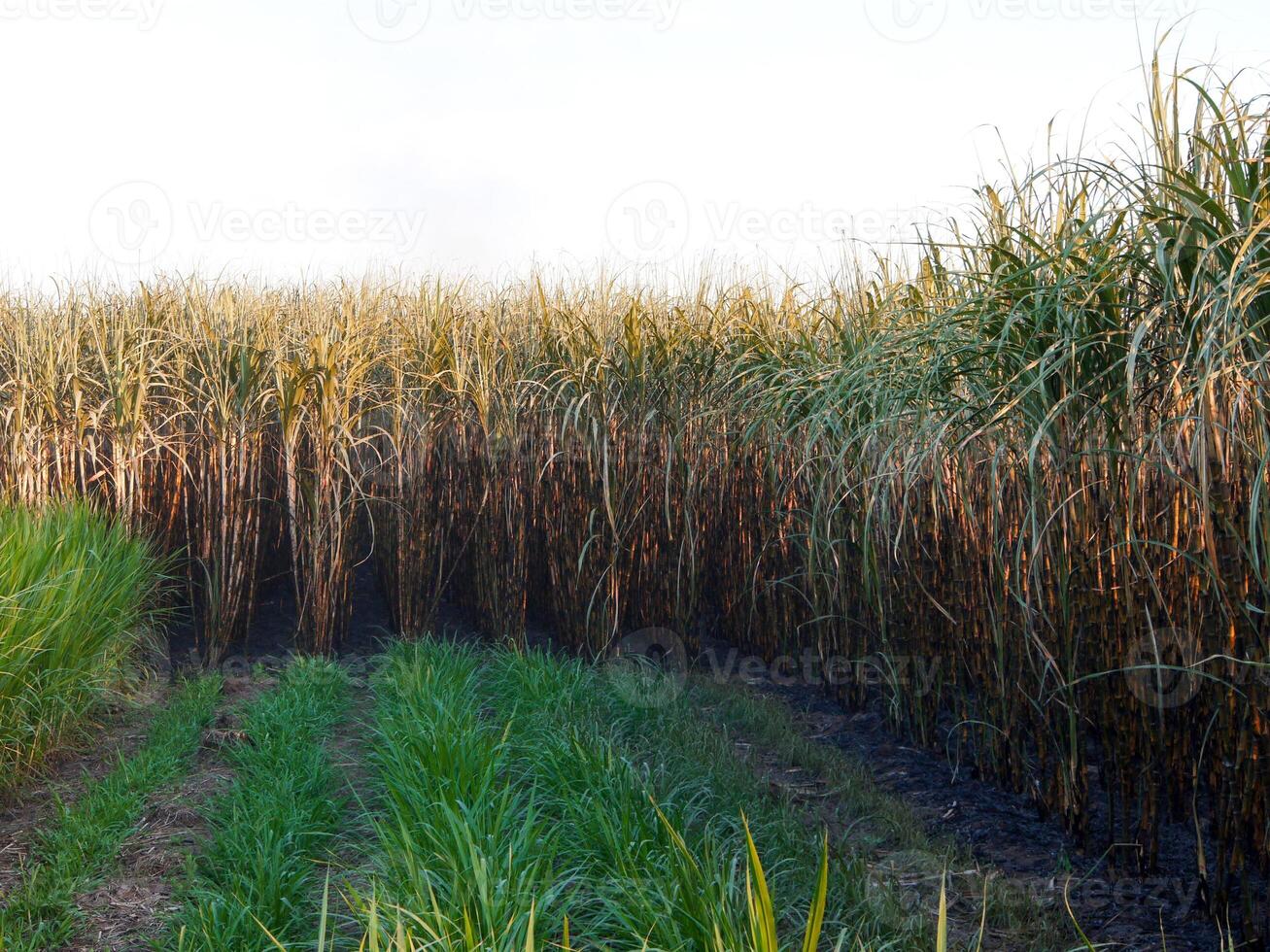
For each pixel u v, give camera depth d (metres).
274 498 8.64
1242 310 3.01
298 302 9.91
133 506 7.69
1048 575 4.37
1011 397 4.21
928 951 3.32
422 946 2.78
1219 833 3.42
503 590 7.65
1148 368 3.68
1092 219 3.58
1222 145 3.31
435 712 5.41
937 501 5.09
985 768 5.04
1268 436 3.13
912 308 5.07
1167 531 3.80
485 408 7.60
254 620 8.35
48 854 4.21
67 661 5.48
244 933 3.44
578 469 7.38
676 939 2.86
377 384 8.69
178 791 4.97
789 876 3.76
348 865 4.12
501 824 3.75
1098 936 3.49
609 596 7.11
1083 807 4.11
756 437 7.05
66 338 7.95
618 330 7.63
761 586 7.17
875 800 4.79
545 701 5.89
